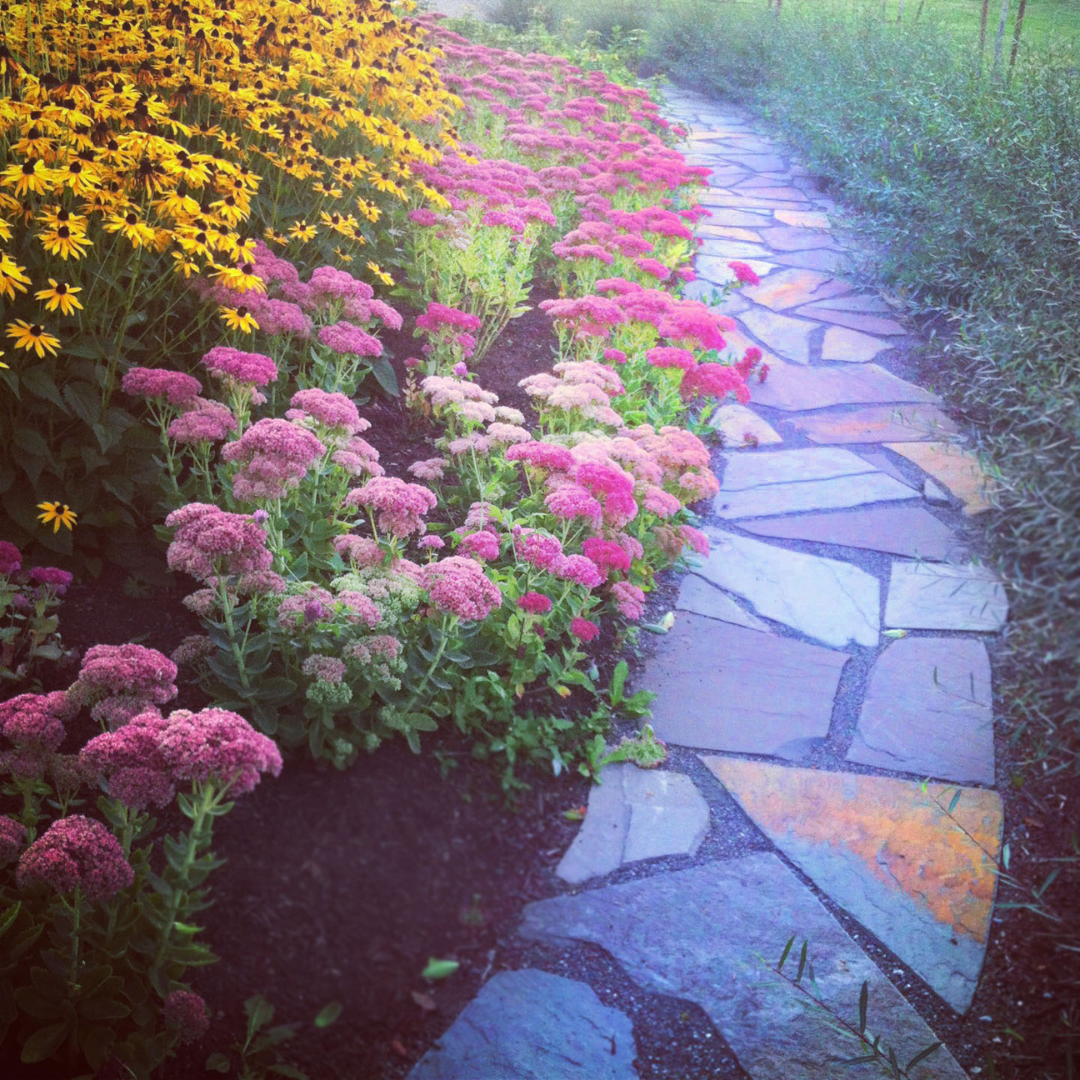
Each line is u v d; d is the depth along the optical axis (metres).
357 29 5.65
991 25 11.20
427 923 2.23
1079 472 2.92
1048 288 5.03
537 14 14.52
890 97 8.88
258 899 2.20
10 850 2.13
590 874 2.64
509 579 3.28
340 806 2.46
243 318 3.55
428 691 2.89
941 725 3.26
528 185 6.23
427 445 4.37
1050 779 3.01
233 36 4.70
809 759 3.13
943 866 2.76
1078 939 2.51
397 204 5.48
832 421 5.31
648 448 4.07
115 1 4.59
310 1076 2.04
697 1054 2.25
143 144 3.30
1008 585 2.94
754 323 6.47
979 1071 2.26
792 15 14.16
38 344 2.94
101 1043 2.08
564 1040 2.19
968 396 5.04
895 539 4.29
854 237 7.90
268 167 4.61
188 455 3.74
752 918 2.58
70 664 2.93
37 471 3.16
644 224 6.14
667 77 14.68
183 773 2.05
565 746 3.02
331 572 3.34
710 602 3.89
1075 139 6.34
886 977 2.46
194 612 3.21
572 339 5.17
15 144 3.30
